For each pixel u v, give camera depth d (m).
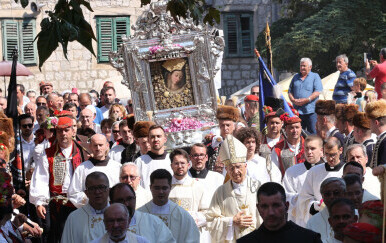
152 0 33.59
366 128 11.71
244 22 36.53
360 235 5.42
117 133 13.78
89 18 33.56
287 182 11.23
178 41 14.45
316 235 7.00
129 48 14.45
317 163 11.12
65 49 6.95
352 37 30.56
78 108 18.36
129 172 10.12
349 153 10.39
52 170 12.03
